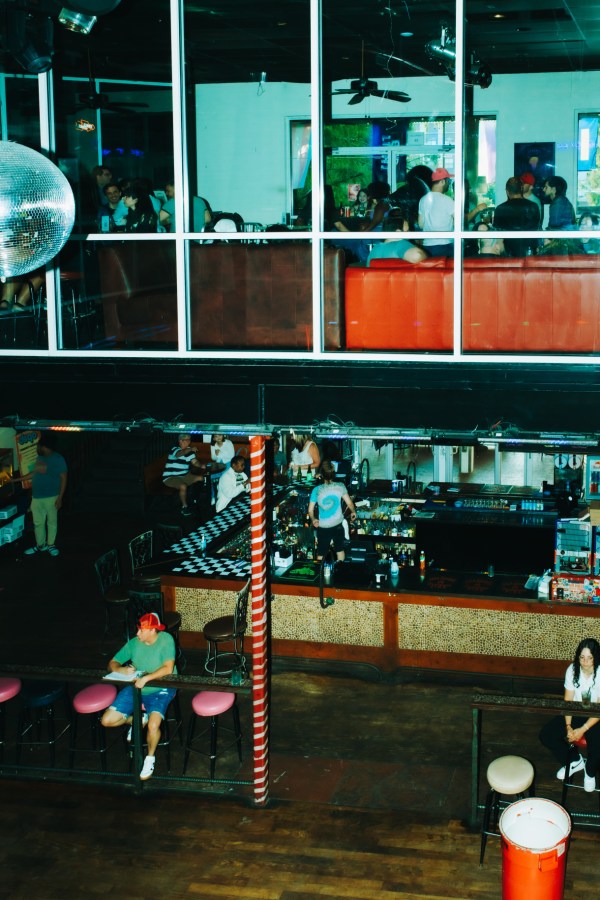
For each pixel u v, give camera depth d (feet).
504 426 24.85
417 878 23.38
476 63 27.84
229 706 27.43
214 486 53.52
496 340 25.44
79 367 27.09
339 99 39.24
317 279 25.22
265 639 26.66
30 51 24.89
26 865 24.18
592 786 25.80
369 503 43.39
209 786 27.48
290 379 25.94
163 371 26.66
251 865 23.99
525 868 21.11
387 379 25.32
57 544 49.01
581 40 31.22
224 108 39.47
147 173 39.91
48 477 46.57
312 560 36.88
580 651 26.11
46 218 19.08
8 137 29.78
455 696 32.91
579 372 24.23
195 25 29.84
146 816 26.14
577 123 37.52
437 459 53.98
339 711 32.14
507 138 38.24
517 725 30.99
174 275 27.37
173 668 27.61
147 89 38.93
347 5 27.30
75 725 28.66
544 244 27.71
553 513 40.63
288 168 39.83
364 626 34.47
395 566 34.68
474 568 39.78
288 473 46.73
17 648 37.09
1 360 27.50
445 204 27.48
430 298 25.82
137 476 55.36
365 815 26.08
